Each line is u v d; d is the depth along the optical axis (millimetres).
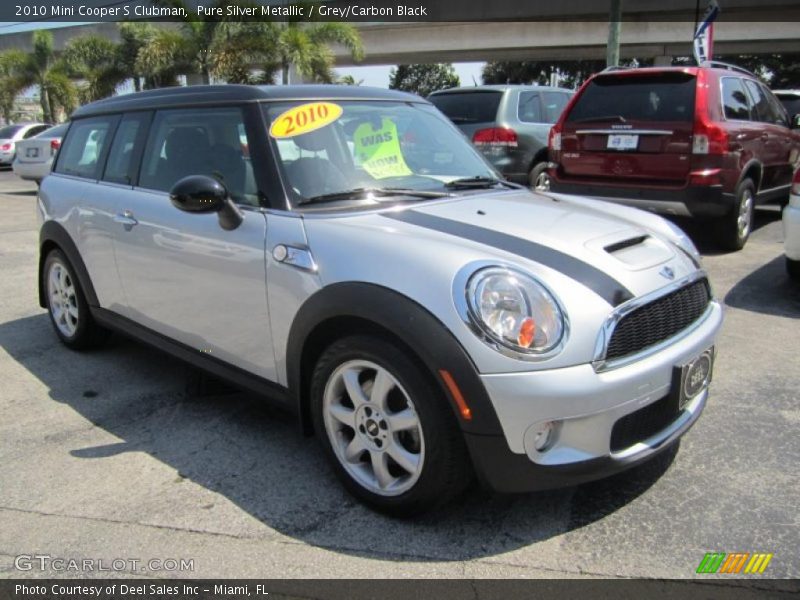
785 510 2682
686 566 2381
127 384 4055
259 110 3170
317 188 3025
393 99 3697
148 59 19953
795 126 8688
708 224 7098
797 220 5270
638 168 6730
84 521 2680
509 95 8875
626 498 2785
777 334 4656
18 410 3705
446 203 3080
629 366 2432
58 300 4680
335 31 20922
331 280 2617
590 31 30094
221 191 2930
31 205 11773
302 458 3158
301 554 2473
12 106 30531
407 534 2576
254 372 3129
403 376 2432
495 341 2270
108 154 4098
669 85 6602
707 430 3322
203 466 3096
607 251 2727
